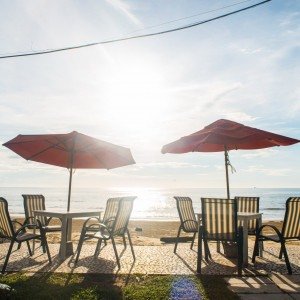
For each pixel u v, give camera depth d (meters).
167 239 9.59
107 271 5.33
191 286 4.57
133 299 4.02
